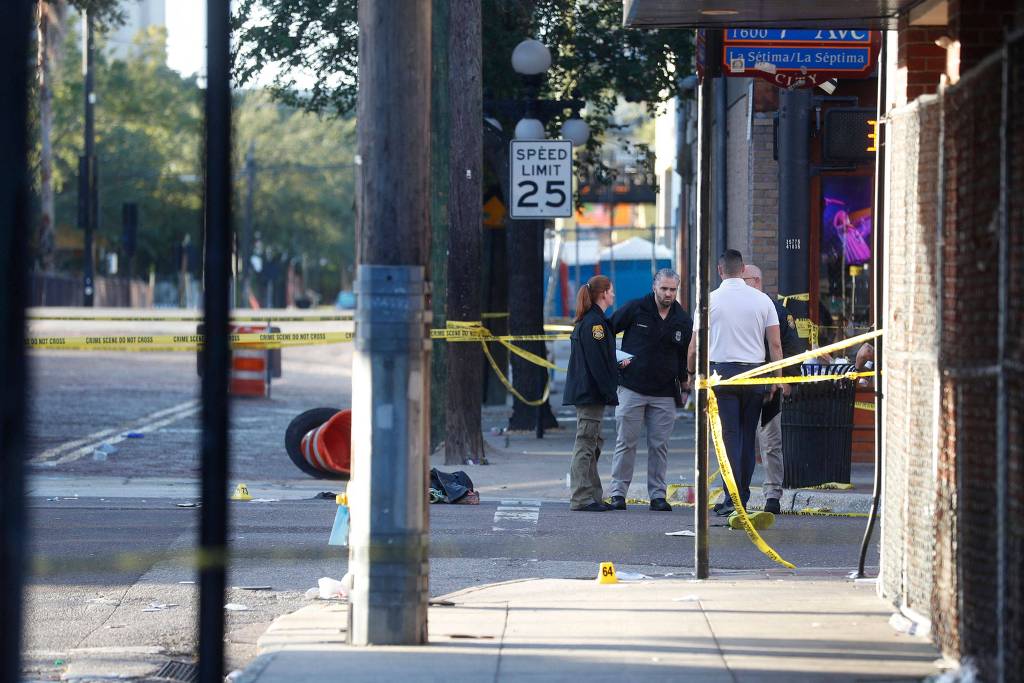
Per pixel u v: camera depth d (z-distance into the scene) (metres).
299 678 25.95
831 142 63.56
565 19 91.19
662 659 27.33
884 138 34.91
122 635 31.86
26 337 29.78
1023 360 21.44
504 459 68.81
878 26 33.25
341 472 61.12
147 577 38.19
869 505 50.72
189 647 30.77
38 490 54.56
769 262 71.06
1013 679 22.00
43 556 40.34
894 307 31.61
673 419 51.56
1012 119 22.12
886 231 32.62
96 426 81.25
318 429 60.84
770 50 56.56
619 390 51.72
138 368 137.62
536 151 63.19
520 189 63.16
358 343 28.83
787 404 53.00
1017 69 21.94
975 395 24.70
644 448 73.12
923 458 28.77
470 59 66.56
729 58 56.62
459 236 66.50
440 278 71.44
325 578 37.00
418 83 28.30
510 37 88.19
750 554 42.09
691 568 40.00
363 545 28.94
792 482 53.06
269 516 48.38
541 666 26.88
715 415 40.34
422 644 28.98
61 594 36.03
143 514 48.66
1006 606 22.38
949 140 26.39
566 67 93.88
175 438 75.38
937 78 31.25
